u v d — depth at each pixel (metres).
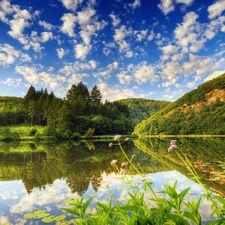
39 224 6.00
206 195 2.51
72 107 89.75
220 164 13.86
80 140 66.06
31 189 9.98
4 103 111.25
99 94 118.75
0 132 68.25
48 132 66.12
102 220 2.37
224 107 77.00
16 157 23.33
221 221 2.00
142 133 97.12
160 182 9.89
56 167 15.78
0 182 11.62
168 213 2.03
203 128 77.56
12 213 7.02
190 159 16.70
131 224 2.02
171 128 87.19
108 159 19.17
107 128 87.50
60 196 8.70
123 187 9.39
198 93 93.50
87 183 10.57
